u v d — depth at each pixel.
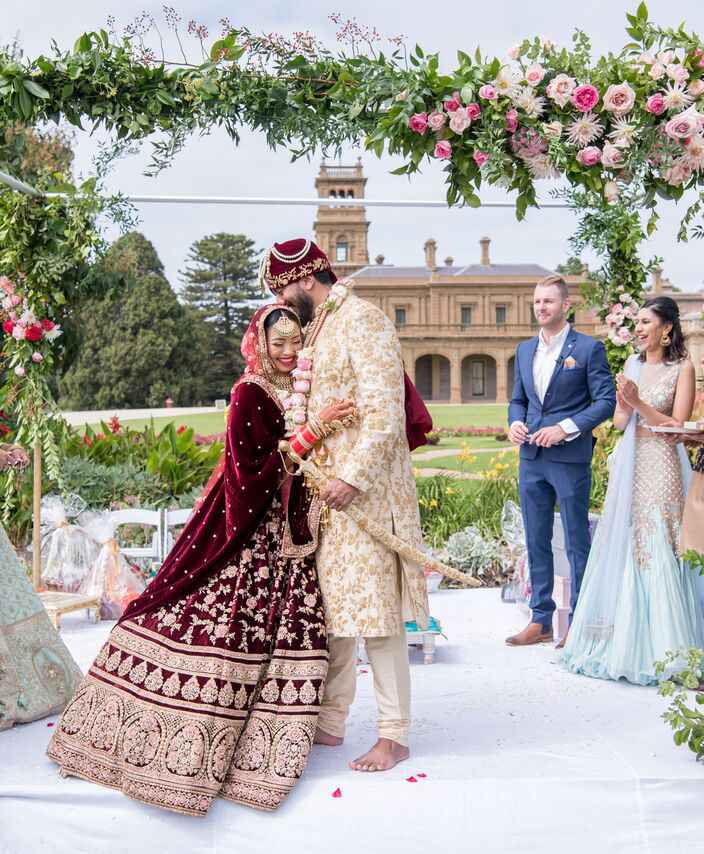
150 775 2.34
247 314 63.56
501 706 3.19
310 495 2.60
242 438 2.53
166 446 7.48
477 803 2.37
